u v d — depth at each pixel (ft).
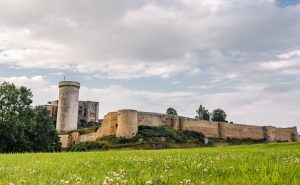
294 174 22.63
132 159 41.98
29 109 219.61
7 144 204.03
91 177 22.97
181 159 40.98
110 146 294.46
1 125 203.72
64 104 387.34
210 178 21.70
